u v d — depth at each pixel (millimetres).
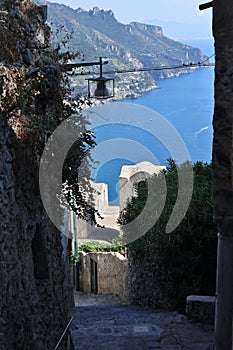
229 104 4086
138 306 11133
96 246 17688
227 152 4156
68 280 10016
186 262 8797
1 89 6008
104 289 16578
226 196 4230
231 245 4387
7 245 5969
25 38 7609
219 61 4066
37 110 7469
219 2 3998
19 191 6609
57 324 8375
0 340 5391
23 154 6684
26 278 6812
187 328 6625
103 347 6055
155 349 5980
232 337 4262
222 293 4547
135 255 11523
